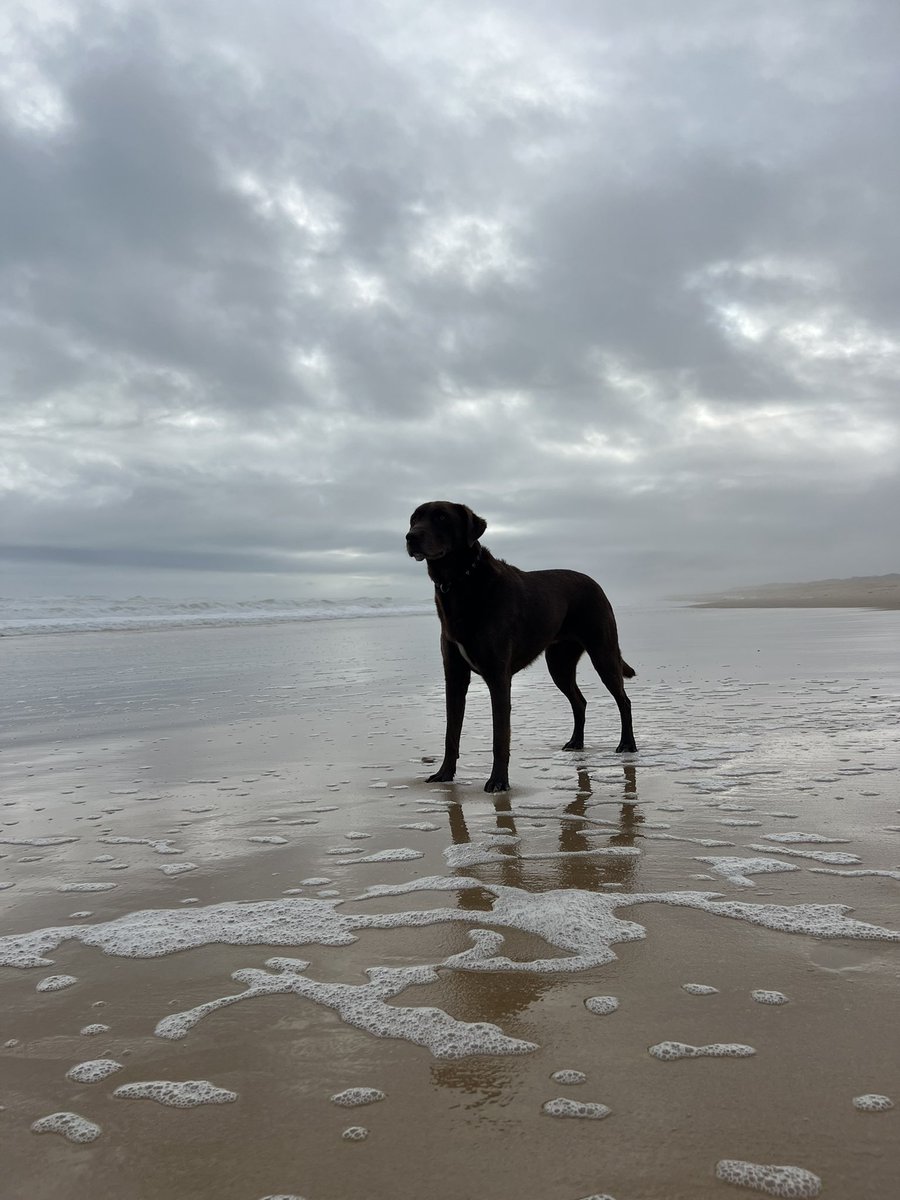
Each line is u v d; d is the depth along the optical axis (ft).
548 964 7.93
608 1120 5.41
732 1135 5.22
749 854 11.33
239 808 14.90
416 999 7.29
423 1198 4.76
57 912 9.84
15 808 15.31
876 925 8.69
